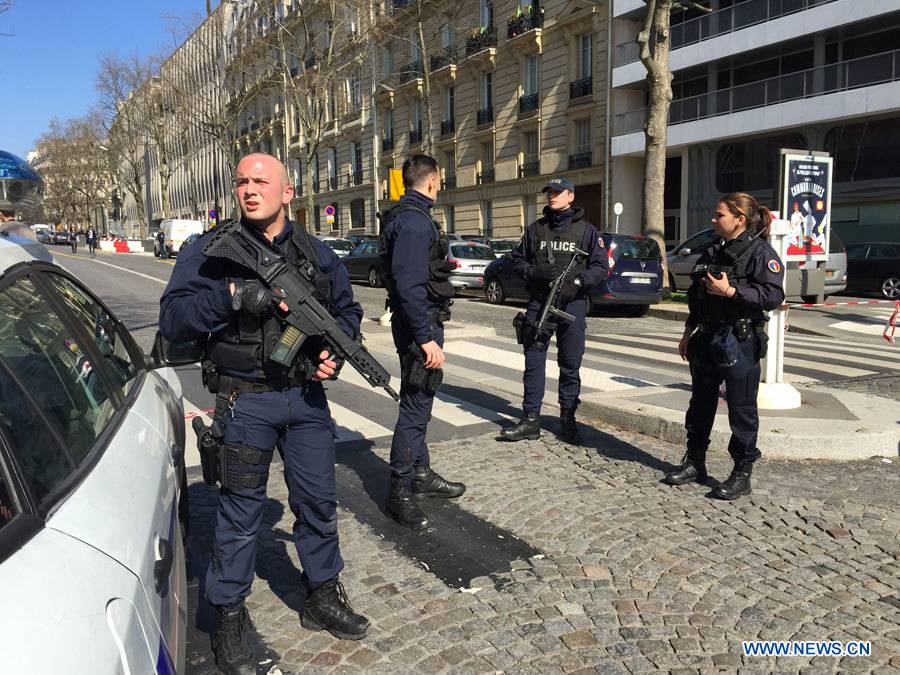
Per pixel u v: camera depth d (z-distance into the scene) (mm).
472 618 2918
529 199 31062
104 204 78125
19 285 1932
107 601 1265
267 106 52594
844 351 9648
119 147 57594
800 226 10633
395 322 3848
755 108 22609
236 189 2373
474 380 7609
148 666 1304
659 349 9906
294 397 2527
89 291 2705
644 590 3121
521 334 5176
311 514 2715
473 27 32594
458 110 34594
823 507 3975
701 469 4352
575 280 4941
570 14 27641
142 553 1499
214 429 2479
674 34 25359
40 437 1548
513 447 5164
